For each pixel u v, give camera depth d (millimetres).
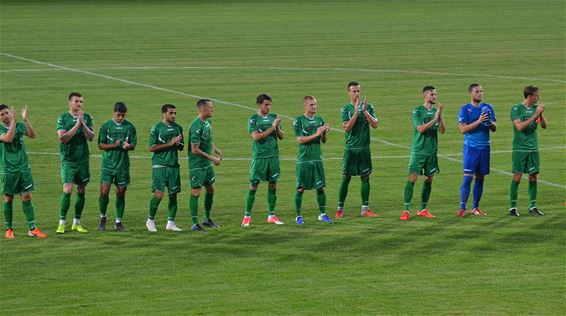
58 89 93375
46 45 133000
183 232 44844
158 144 44625
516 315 32688
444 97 88438
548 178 56531
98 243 42719
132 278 37156
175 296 34844
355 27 162625
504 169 59156
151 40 140625
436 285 36000
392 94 90562
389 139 69062
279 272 37844
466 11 196625
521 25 164750
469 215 48031
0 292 35469
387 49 130250
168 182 44781
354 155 47719
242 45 134625
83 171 44875
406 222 46656
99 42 137500
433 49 130000
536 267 38312
